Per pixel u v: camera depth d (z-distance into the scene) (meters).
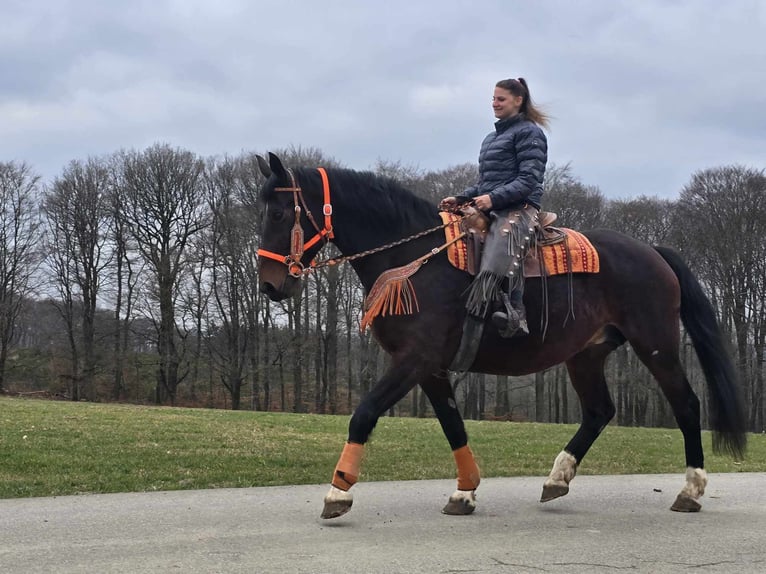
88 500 5.76
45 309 42.78
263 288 4.86
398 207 5.07
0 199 39.19
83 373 39.75
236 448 9.59
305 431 12.61
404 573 3.64
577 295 5.29
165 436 10.66
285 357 39.75
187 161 39.09
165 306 39.00
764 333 34.66
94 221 39.53
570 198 31.28
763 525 4.99
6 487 6.42
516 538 4.46
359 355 41.53
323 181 5.00
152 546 4.14
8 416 13.18
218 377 42.84
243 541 4.27
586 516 5.29
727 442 5.64
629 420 37.53
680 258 5.91
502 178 5.27
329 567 3.71
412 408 39.44
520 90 5.33
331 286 35.88
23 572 3.59
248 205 35.28
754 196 33.84
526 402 43.19
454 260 4.92
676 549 4.24
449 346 4.89
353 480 4.66
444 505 5.67
